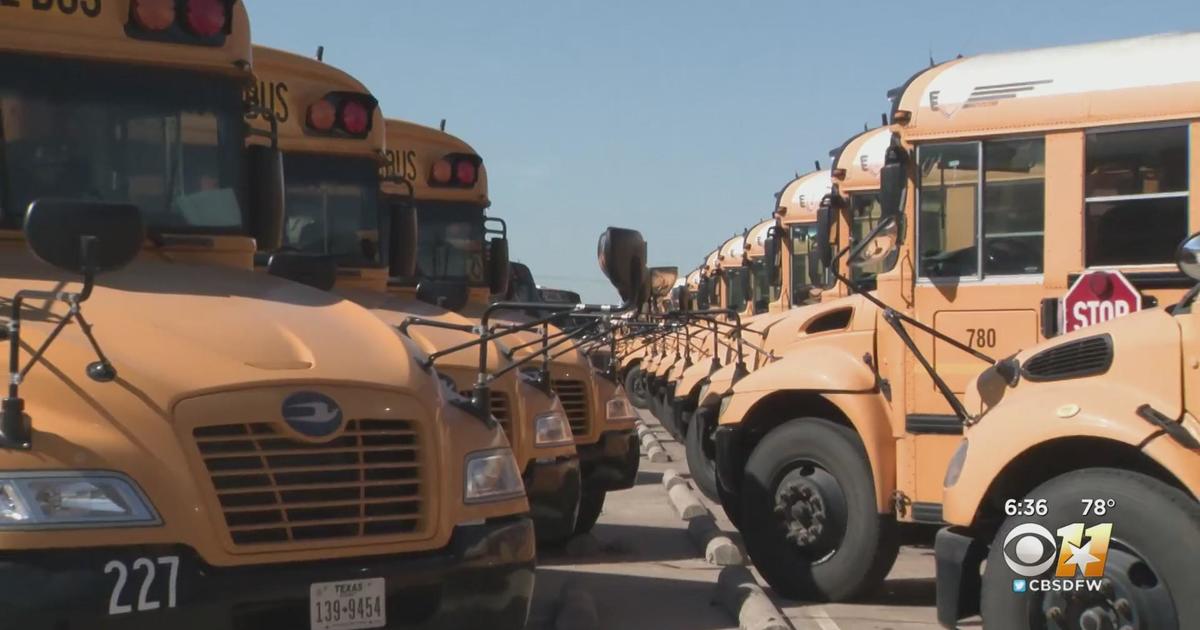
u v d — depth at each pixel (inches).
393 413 243.3
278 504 226.5
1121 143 366.9
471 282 585.3
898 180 396.2
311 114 454.9
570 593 385.1
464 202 588.1
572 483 421.4
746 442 443.8
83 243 217.2
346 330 260.1
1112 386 270.4
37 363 220.8
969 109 386.0
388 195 508.1
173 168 306.3
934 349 387.9
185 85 310.3
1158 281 358.9
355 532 234.4
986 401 305.3
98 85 297.6
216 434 224.4
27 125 287.6
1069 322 366.0
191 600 214.4
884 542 400.5
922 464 387.9
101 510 211.0
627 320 450.3
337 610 227.6
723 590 407.8
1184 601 249.9
